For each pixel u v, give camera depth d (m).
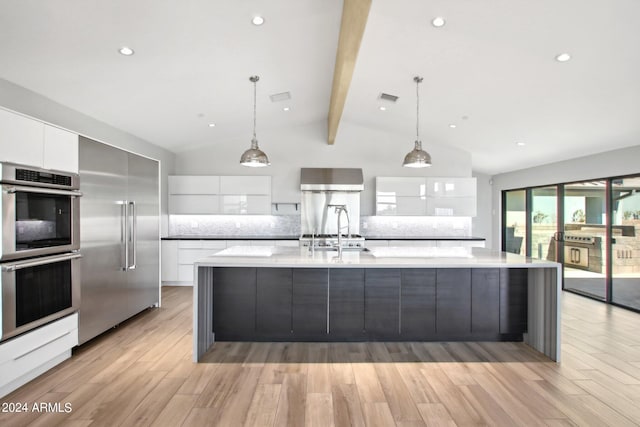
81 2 2.38
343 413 2.18
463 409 2.23
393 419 2.12
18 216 2.43
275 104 5.15
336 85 3.90
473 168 7.71
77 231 3.03
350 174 6.25
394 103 4.91
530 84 3.59
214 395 2.39
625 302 4.68
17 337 2.43
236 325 3.28
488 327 3.32
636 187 4.55
